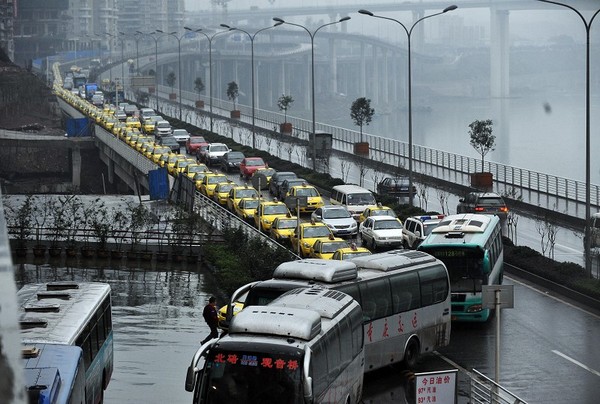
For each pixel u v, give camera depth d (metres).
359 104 127.06
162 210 82.88
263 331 21.70
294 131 156.62
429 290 34.44
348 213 68.56
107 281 56.03
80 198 93.94
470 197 74.31
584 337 38.66
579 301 46.28
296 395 20.84
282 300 25.23
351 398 26.88
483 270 39.12
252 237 60.72
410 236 59.47
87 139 164.88
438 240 39.81
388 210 67.94
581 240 66.00
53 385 17.22
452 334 39.56
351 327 26.53
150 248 64.00
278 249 54.00
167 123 150.12
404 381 32.03
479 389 27.75
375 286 31.64
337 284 30.36
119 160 134.75
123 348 38.16
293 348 21.09
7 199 91.56
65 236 67.12
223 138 137.50
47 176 179.38
